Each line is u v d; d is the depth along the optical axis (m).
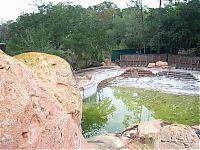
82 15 32.81
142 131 9.75
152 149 8.00
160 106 19.27
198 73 31.08
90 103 20.30
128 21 45.94
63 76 7.30
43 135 3.66
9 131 3.17
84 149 4.65
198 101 20.61
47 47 25.56
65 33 29.27
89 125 14.67
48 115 3.93
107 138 8.87
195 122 15.07
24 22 29.25
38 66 6.81
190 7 37.41
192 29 38.00
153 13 43.25
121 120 15.77
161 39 40.09
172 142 7.09
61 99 6.71
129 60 37.94
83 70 32.03
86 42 30.17
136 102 20.55
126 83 28.53
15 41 26.11
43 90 4.25
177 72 31.97
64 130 4.15
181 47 39.91
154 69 34.12
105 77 29.98
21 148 3.26
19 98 3.46
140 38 43.69
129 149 8.16
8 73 3.59
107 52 37.66
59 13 30.14
